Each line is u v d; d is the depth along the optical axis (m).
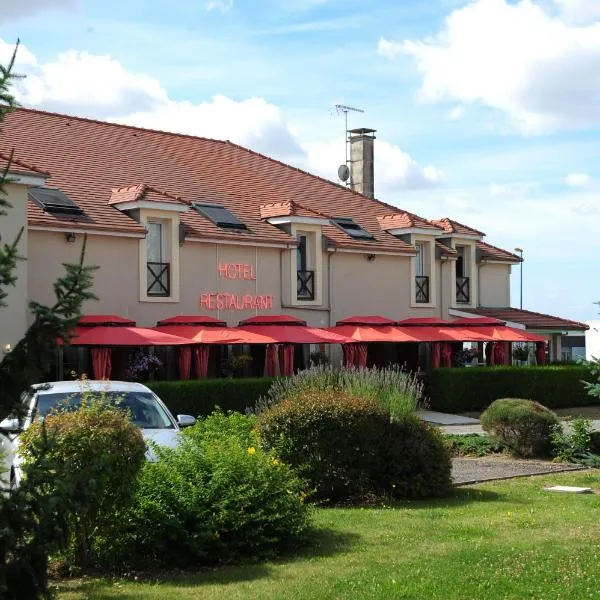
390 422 14.02
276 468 10.79
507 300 42.44
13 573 6.05
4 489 6.20
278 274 31.94
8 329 22.25
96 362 24.73
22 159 29.12
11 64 6.55
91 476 6.54
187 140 37.69
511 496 14.41
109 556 9.56
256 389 27.06
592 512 12.68
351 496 13.71
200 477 10.16
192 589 8.50
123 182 30.75
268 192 35.91
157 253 28.92
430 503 13.73
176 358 28.09
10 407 6.32
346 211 37.56
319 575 8.91
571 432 20.73
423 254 37.78
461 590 8.25
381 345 35.50
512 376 34.12
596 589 8.31
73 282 6.46
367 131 44.47
